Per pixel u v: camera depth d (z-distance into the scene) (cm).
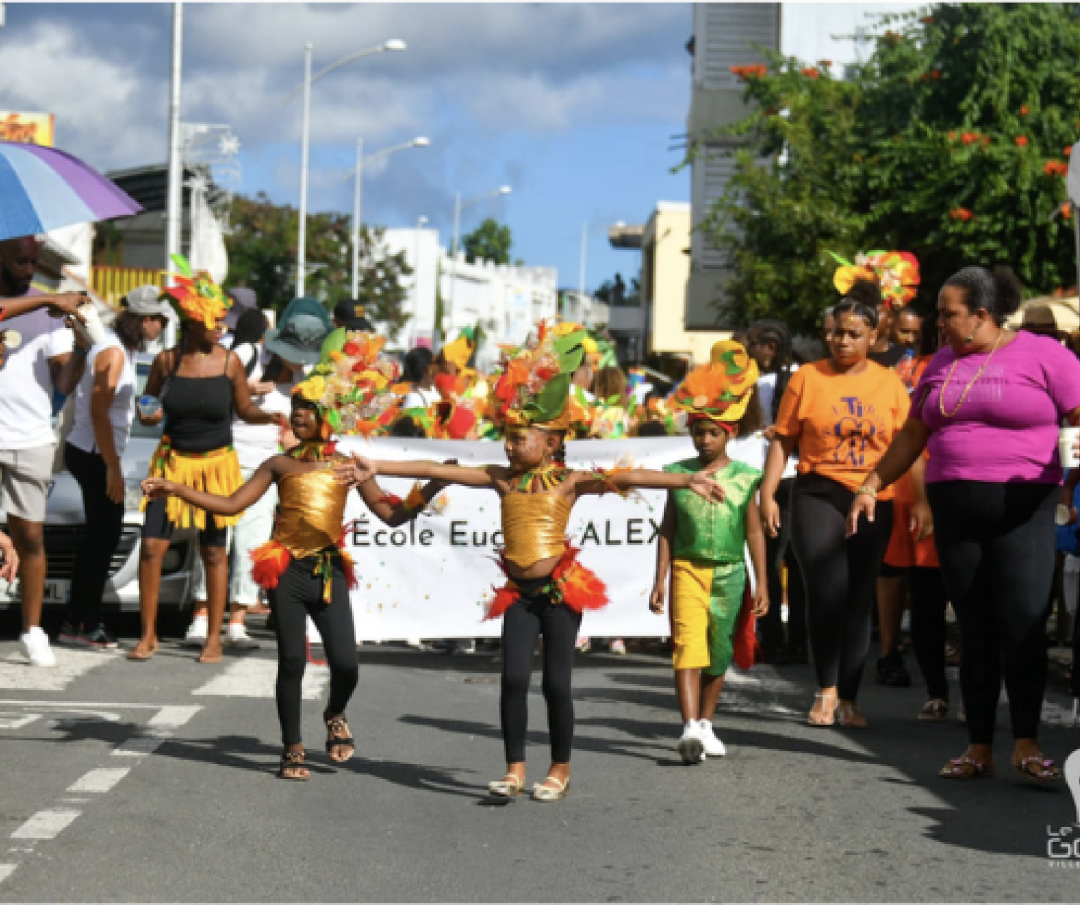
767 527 888
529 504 691
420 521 1129
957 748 829
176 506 1056
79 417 1106
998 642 747
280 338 1247
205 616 1155
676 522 802
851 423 891
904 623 1328
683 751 772
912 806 689
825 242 2566
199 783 701
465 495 1130
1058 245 2377
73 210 883
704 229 2800
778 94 2716
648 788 719
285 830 625
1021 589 733
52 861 569
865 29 3284
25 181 879
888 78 2675
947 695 926
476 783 721
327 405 724
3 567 990
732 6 3781
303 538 726
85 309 968
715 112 3775
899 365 1052
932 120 2552
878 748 827
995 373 741
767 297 2648
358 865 578
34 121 4231
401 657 1165
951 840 629
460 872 571
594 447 1122
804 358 1198
